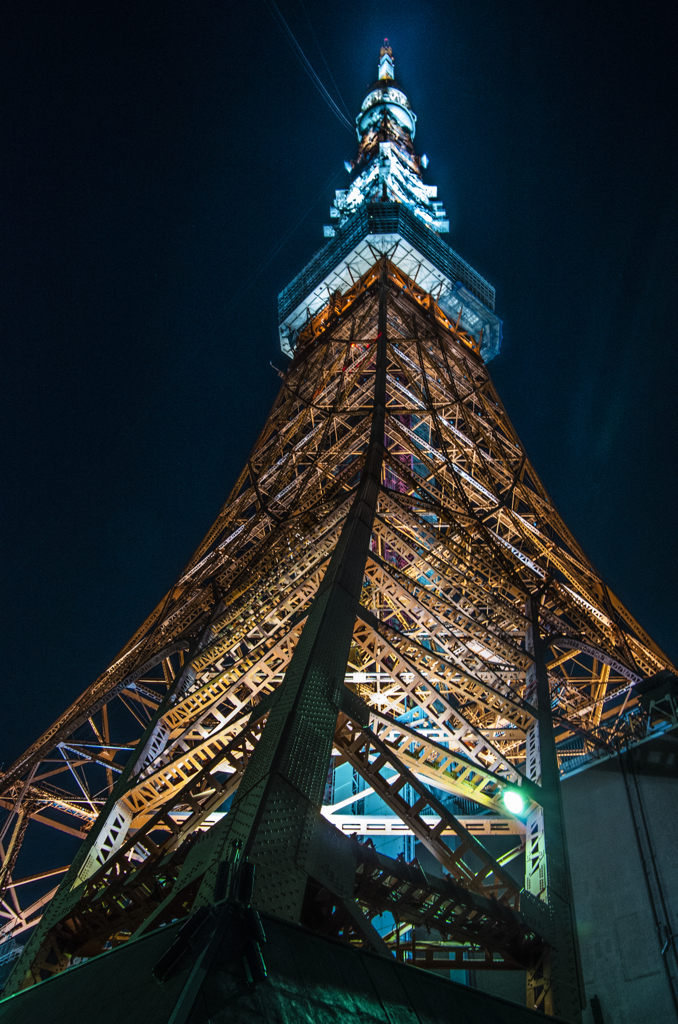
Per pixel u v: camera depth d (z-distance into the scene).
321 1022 8.55
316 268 77.50
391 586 27.22
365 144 106.56
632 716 28.75
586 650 31.72
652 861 23.47
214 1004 7.77
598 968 22.75
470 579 32.22
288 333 77.56
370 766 16.70
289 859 11.50
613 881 24.06
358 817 26.31
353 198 91.50
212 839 12.78
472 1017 11.09
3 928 25.98
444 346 62.12
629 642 35.09
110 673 35.56
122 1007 8.47
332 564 22.62
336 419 49.50
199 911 9.36
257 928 9.16
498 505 44.47
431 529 31.95
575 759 28.38
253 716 17.28
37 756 30.86
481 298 76.38
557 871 17.23
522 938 15.13
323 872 12.05
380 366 47.59
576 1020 13.85
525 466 53.00
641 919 22.67
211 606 36.31
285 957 9.27
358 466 38.12
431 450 44.94
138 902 15.62
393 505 31.42
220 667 31.19
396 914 14.88
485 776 19.14
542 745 21.89
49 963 16.42
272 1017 8.11
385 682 31.89
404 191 91.94
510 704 23.47
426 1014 10.25
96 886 16.45
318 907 12.68
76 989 10.16
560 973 14.66
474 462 51.25
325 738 14.57
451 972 25.42
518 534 43.84
